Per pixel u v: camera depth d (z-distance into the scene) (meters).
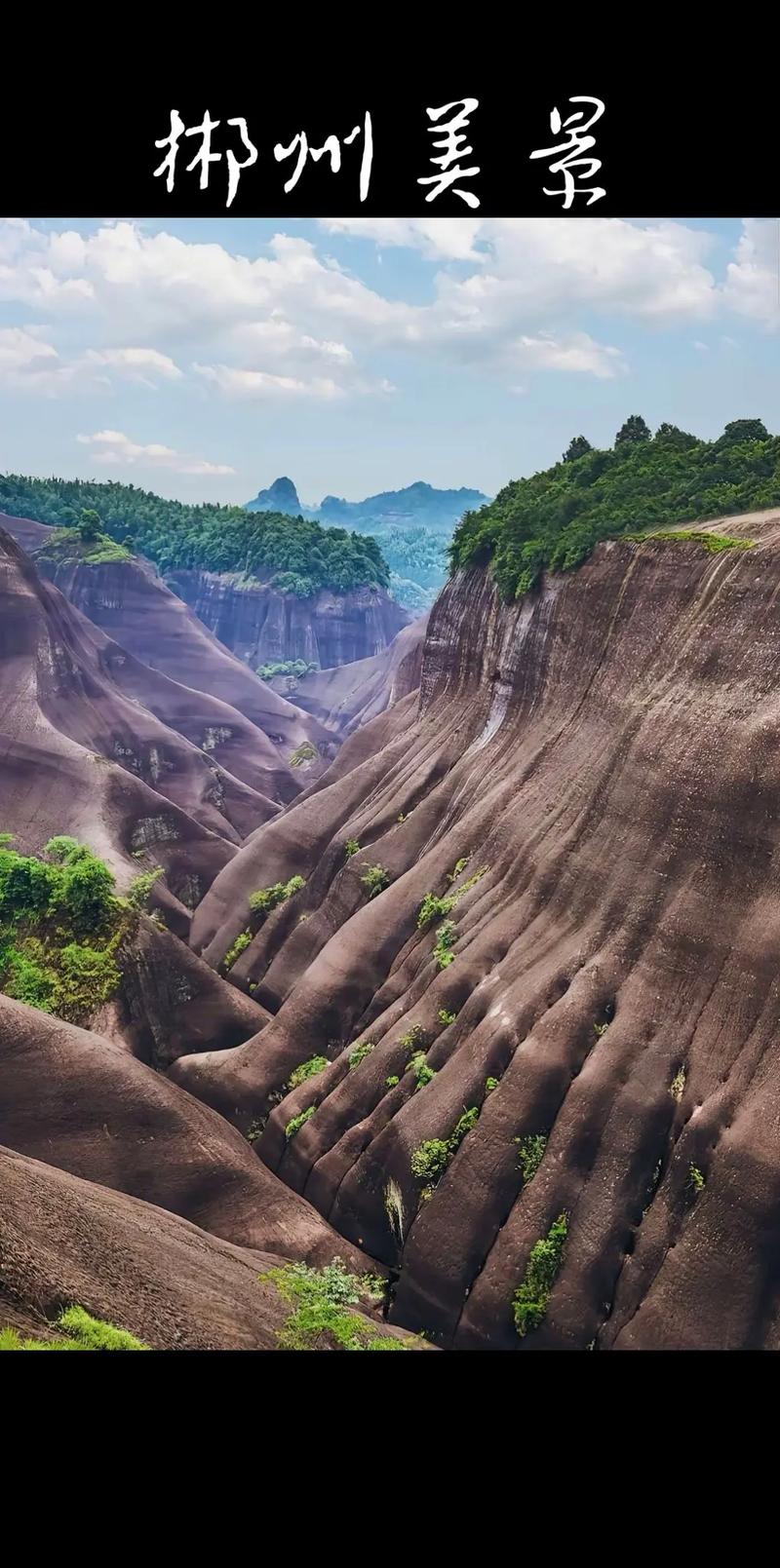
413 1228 37.34
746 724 36.47
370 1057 44.56
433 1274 35.97
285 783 107.25
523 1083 36.84
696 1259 30.48
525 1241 34.12
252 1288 31.64
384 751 67.69
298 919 62.50
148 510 196.38
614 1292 32.44
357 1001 50.56
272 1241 39.28
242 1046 51.88
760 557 39.66
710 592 41.78
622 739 42.78
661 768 39.47
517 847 47.25
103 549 136.25
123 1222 30.92
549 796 47.22
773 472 49.00
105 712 89.25
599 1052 35.84
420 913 50.59
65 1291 23.47
